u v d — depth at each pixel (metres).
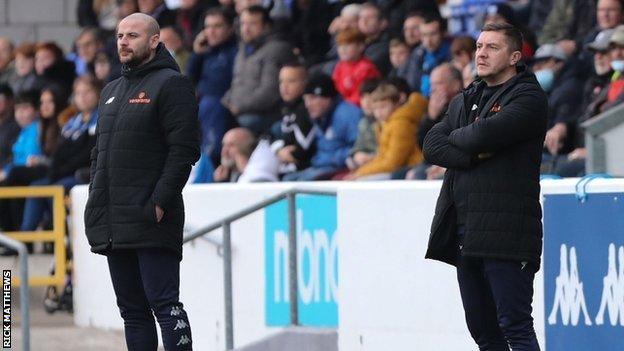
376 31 43.84
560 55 36.91
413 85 41.16
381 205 29.88
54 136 48.47
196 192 35.06
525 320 23.53
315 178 39.34
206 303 34.94
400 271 29.66
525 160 23.33
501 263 23.30
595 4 39.94
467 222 23.44
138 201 25.84
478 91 24.11
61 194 41.47
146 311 26.94
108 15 57.03
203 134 45.12
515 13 42.56
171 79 26.05
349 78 41.28
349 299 30.42
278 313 33.22
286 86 42.22
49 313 41.44
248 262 33.84
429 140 24.00
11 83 54.84
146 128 25.97
